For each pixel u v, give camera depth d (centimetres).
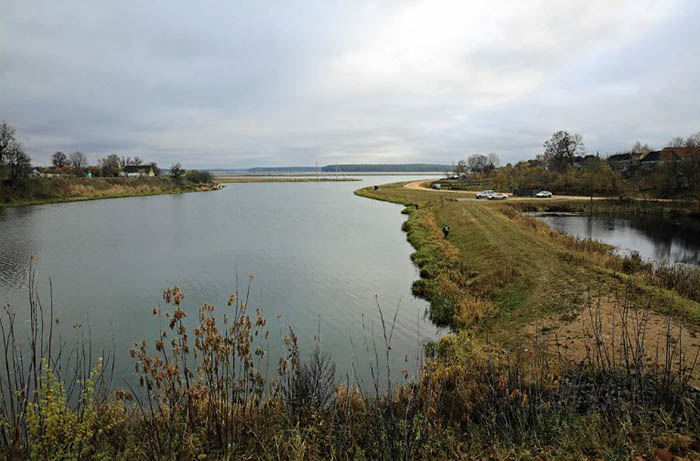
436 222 3891
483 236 2650
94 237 3331
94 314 1625
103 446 562
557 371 884
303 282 2053
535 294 1516
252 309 1678
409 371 1113
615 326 1138
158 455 521
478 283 1767
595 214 4872
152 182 9938
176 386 761
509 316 1391
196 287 1984
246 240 3191
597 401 701
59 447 508
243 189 11250
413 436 597
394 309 1661
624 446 539
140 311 1658
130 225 4028
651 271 1922
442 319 1494
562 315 1292
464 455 577
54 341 1328
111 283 2048
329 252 2753
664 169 5616
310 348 1290
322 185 13650
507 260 1997
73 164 12256
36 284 2025
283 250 2812
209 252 2755
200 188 10650
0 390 573
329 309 1672
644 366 851
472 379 845
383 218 4559
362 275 2180
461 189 8381
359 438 630
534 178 7631
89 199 7231
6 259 2555
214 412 602
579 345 1064
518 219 3672
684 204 4841
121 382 1033
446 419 734
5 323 1502
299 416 670
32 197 6469
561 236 2881
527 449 568
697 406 641
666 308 1241
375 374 1095
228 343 625
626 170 7912
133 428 631
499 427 647
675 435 553
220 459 548
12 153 6303
